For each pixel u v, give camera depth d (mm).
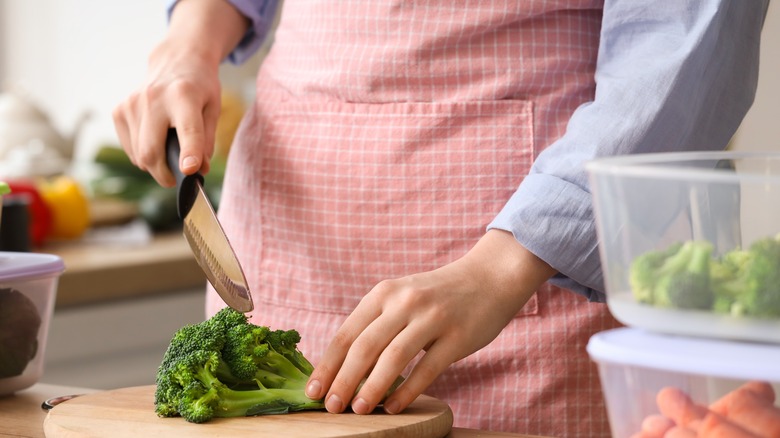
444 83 1286
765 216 699
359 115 1330
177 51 1453
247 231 1466
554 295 1288
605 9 1159
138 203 3191
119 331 2455
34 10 3836
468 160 1276
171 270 2551
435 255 1299
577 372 1286
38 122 3281
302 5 1407
